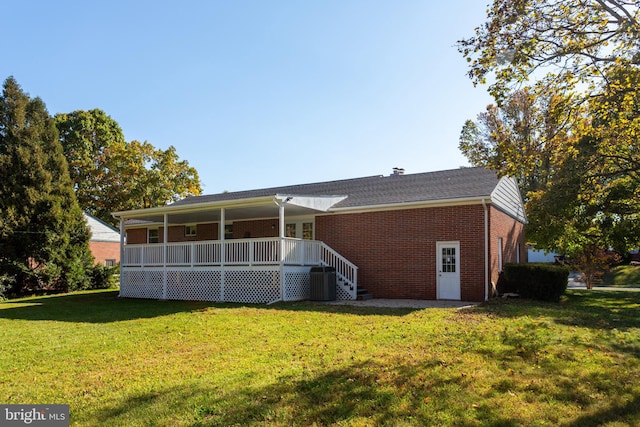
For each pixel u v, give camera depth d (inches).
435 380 210.1
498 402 182.2
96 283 990.4
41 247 862.5
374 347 282.8
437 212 619.5
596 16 349.4
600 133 459.8
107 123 1577.3
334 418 168.4
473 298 585.9
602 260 825.5
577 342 290.5
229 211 701.9
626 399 186.1
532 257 1534.2
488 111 1405.0
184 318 439.8
